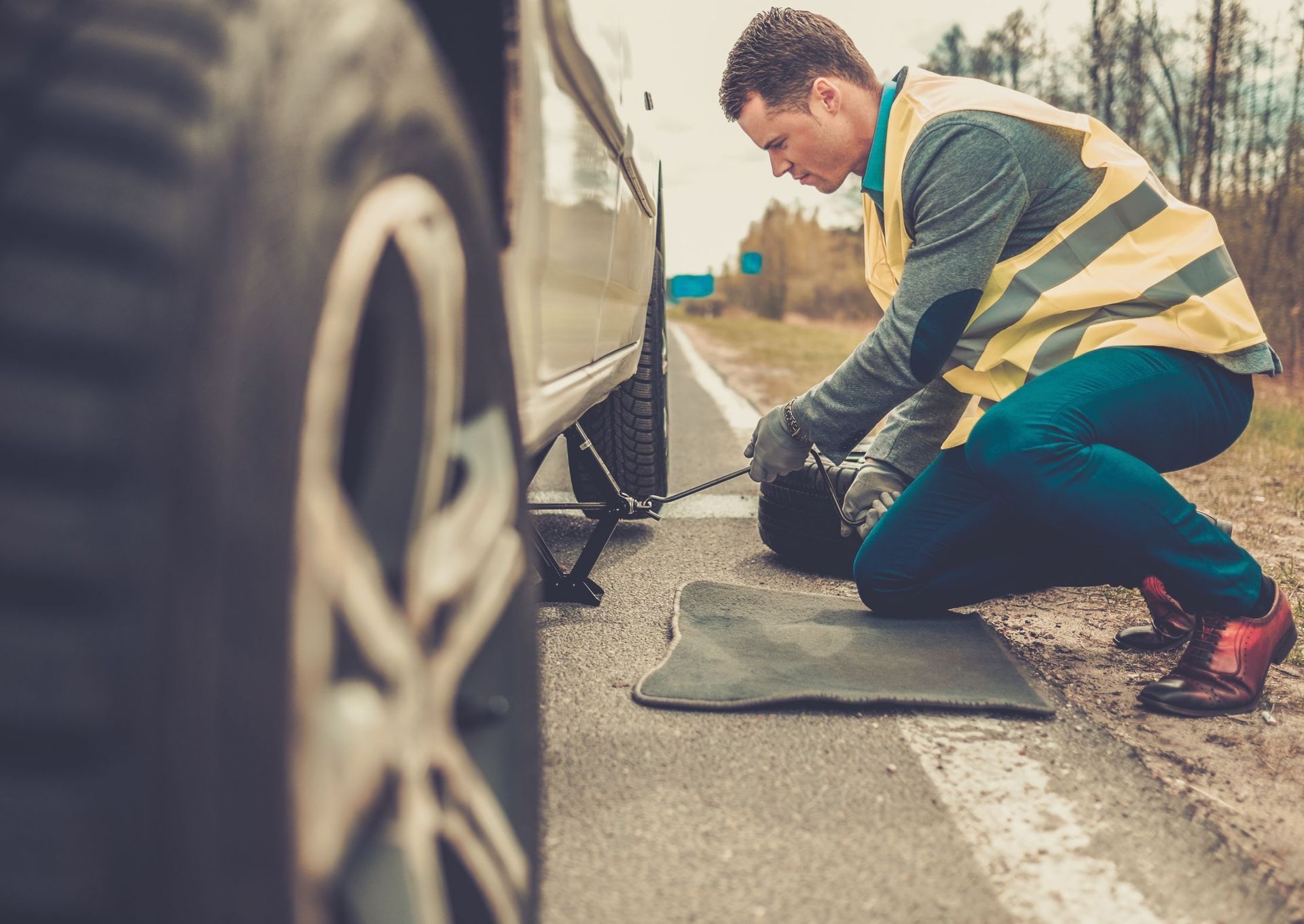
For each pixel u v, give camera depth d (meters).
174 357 0.60
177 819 0.60
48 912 0.59
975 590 2.39
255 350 0.63
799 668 2.10
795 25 2.24
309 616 0.68
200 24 0.67
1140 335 2.04
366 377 0.89
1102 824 1.56
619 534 3.41
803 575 2.95
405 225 0.81
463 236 0.94
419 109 0.84
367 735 0.73
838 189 2.39
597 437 3.29
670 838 1.49
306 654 0.67
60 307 0.59
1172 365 2.06
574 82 1.54
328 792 0.71
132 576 0.58
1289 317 11.23
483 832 0.92
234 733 0.62
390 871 0.78
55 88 0.64
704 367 11.06
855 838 1.50
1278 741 1.91
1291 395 9.07
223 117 0.64
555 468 4.78
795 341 18.59
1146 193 2.07
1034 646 2.38
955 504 2.33
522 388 1.35
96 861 0.59
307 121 0.70
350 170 0.73
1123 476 1.95
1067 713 1.98
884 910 1.32
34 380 0.59
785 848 1.46
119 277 0.60
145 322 0.59
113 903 0.59
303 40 0.72
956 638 2.31
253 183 0.65
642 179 2.52
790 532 2.95
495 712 0.99
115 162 0.62
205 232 0.61
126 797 0.58
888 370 2.11
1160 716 2.00
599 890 1.35
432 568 0.87
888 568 2.38
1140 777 1.73
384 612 0.76
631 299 2.54
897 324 2.08
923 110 2.11
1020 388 2.06
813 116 2.25
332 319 0.71
